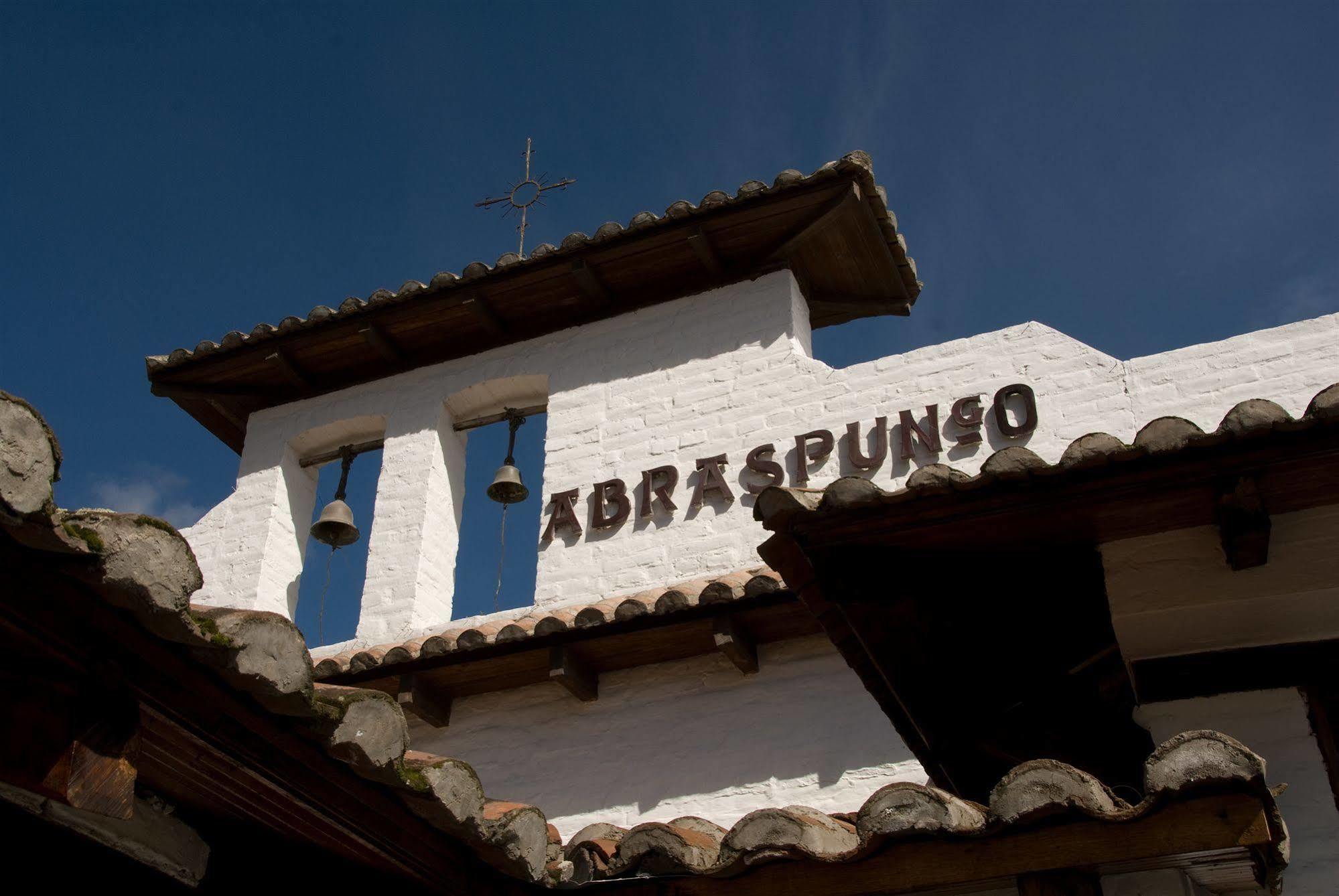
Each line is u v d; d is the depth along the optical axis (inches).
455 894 202.2
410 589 459.8
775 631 369.4
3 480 123.0
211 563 503.5
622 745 378.9
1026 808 171.9
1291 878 206.1
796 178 447.2
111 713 148.3
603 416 465.7
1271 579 217.8
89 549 132.4
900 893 184.4
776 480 420.5
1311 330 373.7
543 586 434.0
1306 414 191.8
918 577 229.0
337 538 482.6
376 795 178.4
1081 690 251.0
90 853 196.4
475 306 485.7
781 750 359.6
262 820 186.2
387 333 504.4
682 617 361.4
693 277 478.6
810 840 187.9
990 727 253.9
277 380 529.7
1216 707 229.3
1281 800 213.9
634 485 443.5
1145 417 380.5
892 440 410.9
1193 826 167.0
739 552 412.8
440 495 487.2
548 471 461.1
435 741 404.2
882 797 181.2
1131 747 243.4
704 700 376.5
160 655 148.6
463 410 508.4
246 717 159.6
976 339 417.4
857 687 361.7
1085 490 207.9
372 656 395.5
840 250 476.1
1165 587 223.3
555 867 205.6
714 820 355.6
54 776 142.2
